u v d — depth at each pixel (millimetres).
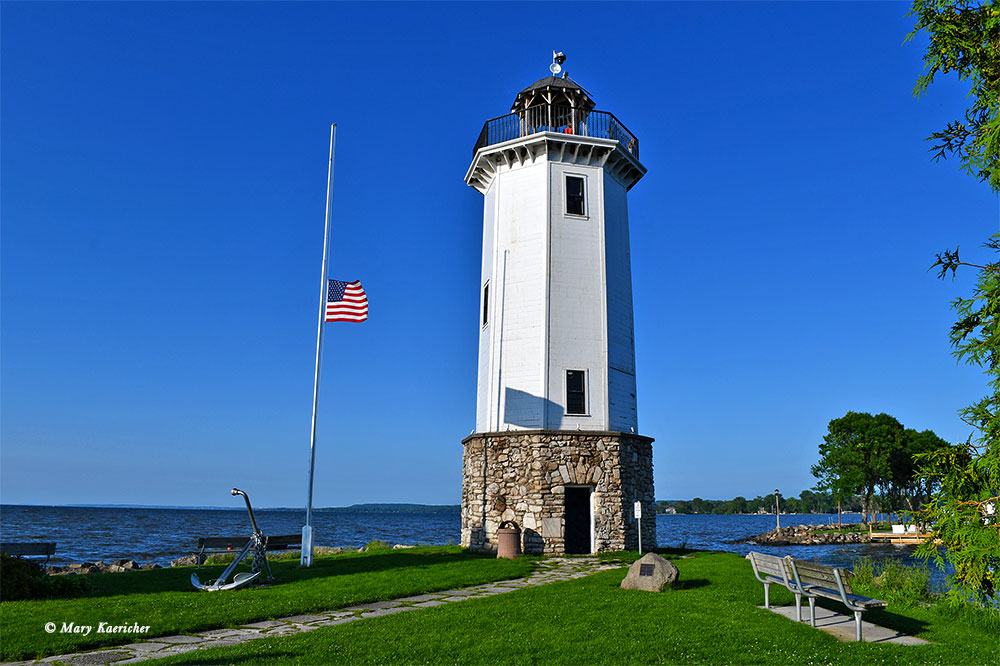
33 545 20109
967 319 11828
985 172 11727
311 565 19828
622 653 9469
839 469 70625
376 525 133500
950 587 11938
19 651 9672
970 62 12281
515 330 26703
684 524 164750
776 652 9547
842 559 43344
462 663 9086
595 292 27047
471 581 16578
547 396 25594
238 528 98688
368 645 9844
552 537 24141
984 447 11492
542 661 9164
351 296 22703
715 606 12508
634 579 14977
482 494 25547
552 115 28969
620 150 28391
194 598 13781
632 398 27672
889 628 11250
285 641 10180
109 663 9258
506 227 27906
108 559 41031
